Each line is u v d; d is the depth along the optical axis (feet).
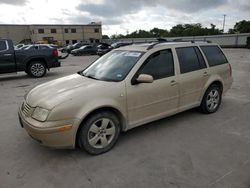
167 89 13.14
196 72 14.71
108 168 10.13
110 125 11.44
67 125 10.03
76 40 234.17
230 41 118.73
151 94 12.48
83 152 11.48
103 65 13.79
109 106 10.97
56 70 42.63
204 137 12.84
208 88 15.74
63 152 11.50
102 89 11.02
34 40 221.87
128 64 12.53
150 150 11.53
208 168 9.95
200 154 11.07
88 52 96.78
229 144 12.01
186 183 9.02
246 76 31.35
